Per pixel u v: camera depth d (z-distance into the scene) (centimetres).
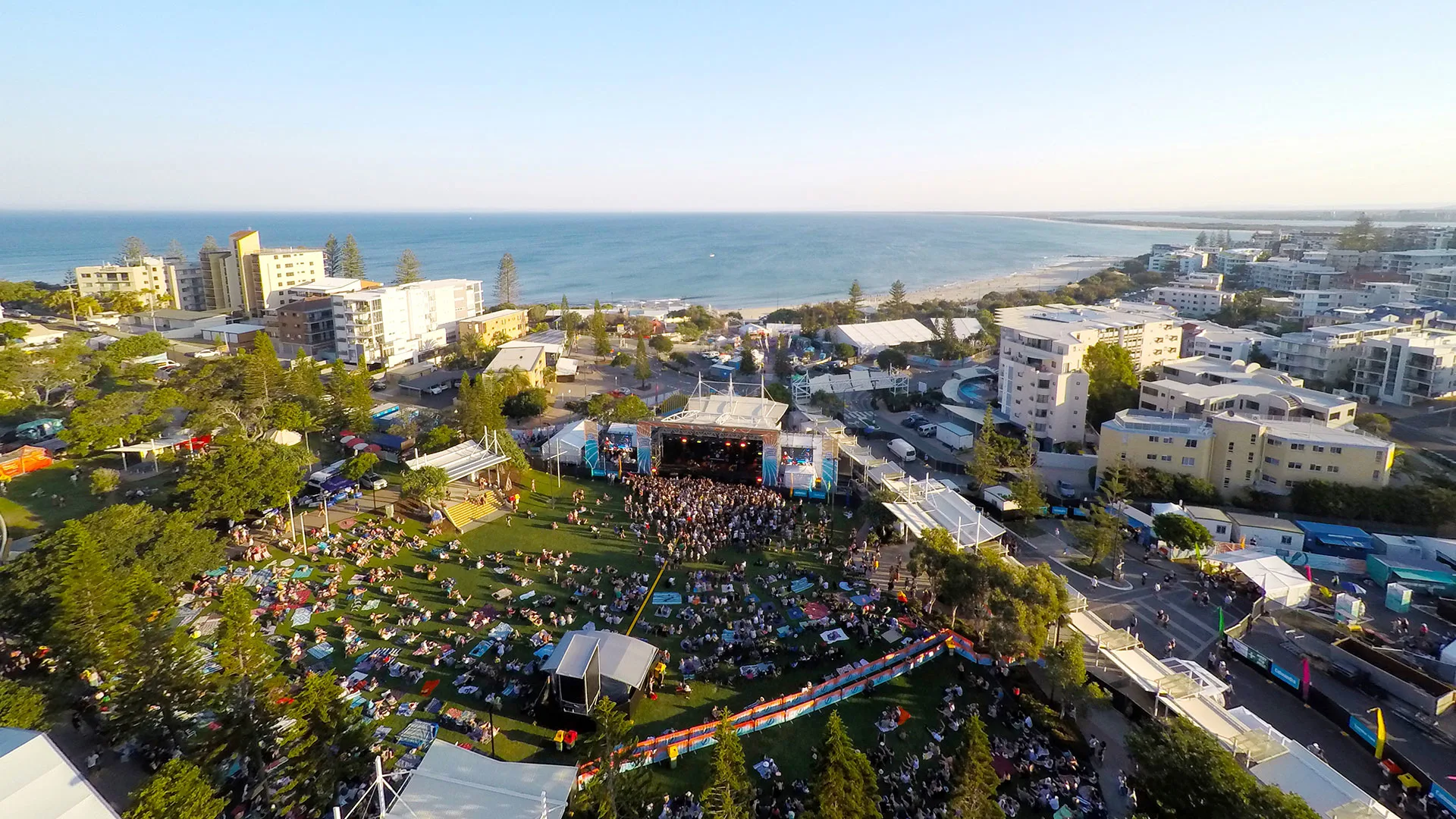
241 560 7869
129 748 5203
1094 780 5128
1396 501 9088
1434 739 5672
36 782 3909
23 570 6200
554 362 17538
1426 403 14025
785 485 10388
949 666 6525
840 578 7969
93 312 19500
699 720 5709
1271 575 7619
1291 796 3966
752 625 6944
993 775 3953
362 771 4778
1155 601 7681
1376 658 6494
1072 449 12131
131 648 5300
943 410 15012
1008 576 6391
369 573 7731
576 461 11169
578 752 5319
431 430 11575
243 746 4719
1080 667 5669
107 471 9612
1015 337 14125
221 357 13475
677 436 10894
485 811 4259
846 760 4050
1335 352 15300
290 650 6350
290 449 10069
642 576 7888
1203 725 5222
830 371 18325
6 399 11812
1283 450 9619
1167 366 13900
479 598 7362
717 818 3978
